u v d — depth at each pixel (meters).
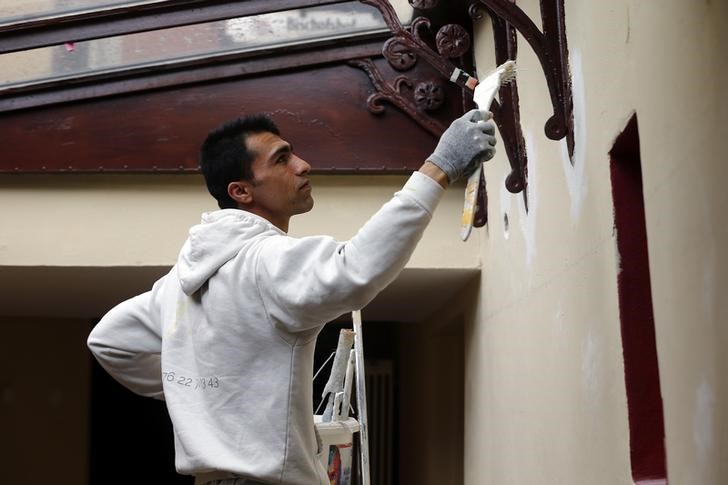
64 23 4.11
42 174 4.23
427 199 1.76
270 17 4.16
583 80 2.55
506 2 2.57
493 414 4.04
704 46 1.67
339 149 4.14
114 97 4.21
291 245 1.86
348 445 2.86
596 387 2.45
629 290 2.25
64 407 7.18
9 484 7.06
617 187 2.30
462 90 4.04
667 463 1.98
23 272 4.42
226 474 1.91
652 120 2.00
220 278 1.95
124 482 7.94
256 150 2.10
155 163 4.18
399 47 4.09
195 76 4.18
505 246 3.76
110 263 4.24
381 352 8.70
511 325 3.63
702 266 1.71
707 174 1.67
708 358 1.69
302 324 1.85
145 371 2.23
